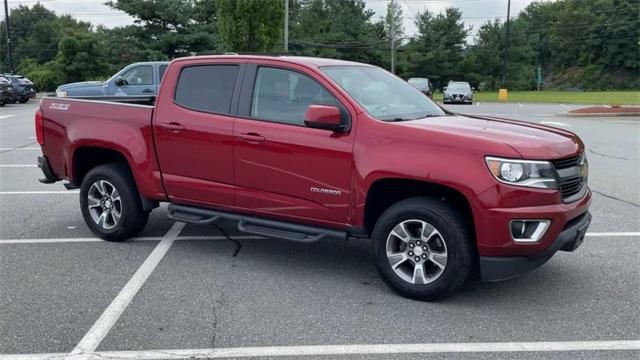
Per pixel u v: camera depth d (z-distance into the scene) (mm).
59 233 7051
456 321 4605
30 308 4844
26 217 7812
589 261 6012
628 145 14914
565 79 88000
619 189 9547
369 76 5906
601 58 86250
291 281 5480
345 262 6043
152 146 6180
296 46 63562
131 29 45281
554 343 4238
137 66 18328
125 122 6348
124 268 5812
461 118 5652
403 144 4883
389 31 68500
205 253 6301
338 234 5262
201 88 5980
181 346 4184
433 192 5012
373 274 5684
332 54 64062
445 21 68938
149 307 4863
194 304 4922
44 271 5719
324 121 5000
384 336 4344
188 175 6000
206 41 44688
